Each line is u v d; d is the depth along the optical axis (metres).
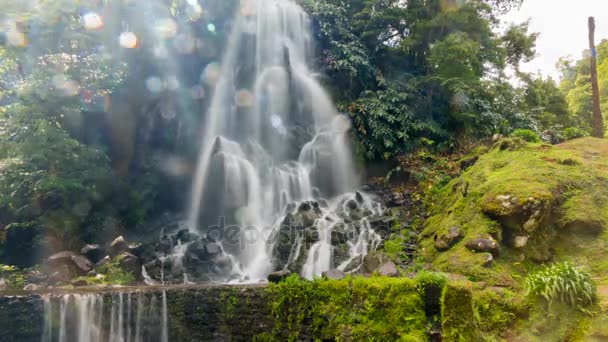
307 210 9.55
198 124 12.23
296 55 12.99
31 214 9.35
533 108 14.77
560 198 7.01
